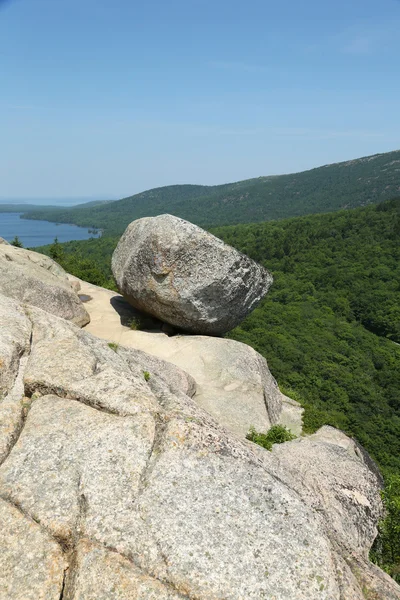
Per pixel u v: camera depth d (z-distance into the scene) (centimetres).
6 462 462
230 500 450
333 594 396
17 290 1077
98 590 369
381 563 619
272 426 934
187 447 494
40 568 382
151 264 1164
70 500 432
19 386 578
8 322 685
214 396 998
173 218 1170
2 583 369
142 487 450
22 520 412
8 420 513
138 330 1296
